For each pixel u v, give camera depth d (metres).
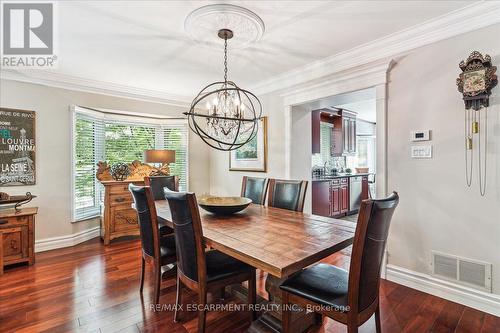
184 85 3.95
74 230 3.65
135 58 2.91
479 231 2.03
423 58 2.30
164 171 4.27
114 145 4.30
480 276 2.02
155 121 4.62
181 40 2.47
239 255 1.37
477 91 1.96
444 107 2.19
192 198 1.61
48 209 3.43
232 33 2.32
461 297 2.11
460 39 2.10
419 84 2.33
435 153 2.25
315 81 3.18
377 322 1.55
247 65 3.15
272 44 2.57
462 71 2.05
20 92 3.24
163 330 1.81
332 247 1.45
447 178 2.18
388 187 2.54
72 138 3.62
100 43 2.54
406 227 2.42
